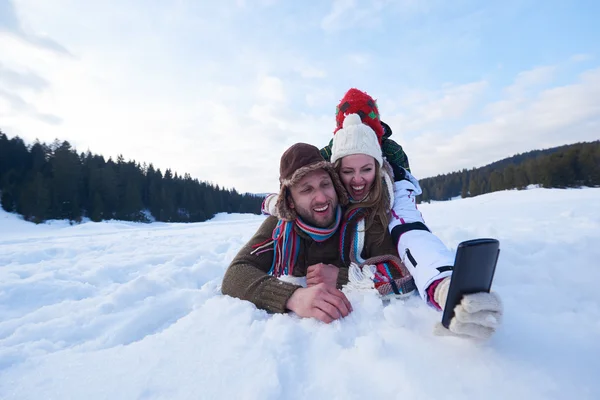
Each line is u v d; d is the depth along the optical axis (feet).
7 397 2.87
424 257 3.80
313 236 5.30
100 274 8.63
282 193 5.20
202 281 7.65
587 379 2.39
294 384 2.72
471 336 2.68
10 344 4.50
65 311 5.80
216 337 3.57
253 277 4.74
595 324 3.33
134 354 3.40
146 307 5.18
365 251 5.40
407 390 2.43
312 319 3.86
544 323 3.34
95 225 43.91
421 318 3.68
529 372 2.48
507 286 4.81
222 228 28.71
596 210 16.29
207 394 2.62
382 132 6.95
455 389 2.38
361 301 4.33
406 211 5.12
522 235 8.80
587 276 5.01
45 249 13.88
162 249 13.53
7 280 8.05
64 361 3.51
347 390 2.53
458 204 36.58
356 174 5.31
